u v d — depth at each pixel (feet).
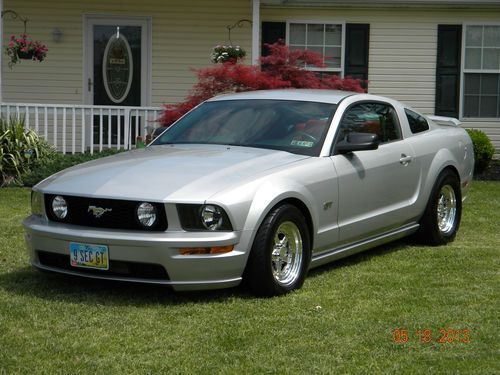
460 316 16.35
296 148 19.75
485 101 46.60
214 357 13.84
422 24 46.01
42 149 37.14
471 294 18.13
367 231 20.88
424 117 24.79
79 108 41.47
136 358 13.79
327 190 19.16
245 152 19.43
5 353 13.97
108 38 45.62
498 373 13.16
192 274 16.62
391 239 22.44
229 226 16.76
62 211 17.71
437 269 20.76
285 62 37.32
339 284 19.04
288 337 14.93
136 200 16.72
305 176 18.60
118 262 16.81
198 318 16.11
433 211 23.67
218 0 45.24
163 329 15.38
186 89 45.96
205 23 45.52
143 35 45.68
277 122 20.71
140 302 17.26
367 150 20.21
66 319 15.99
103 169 18.56
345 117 20.84
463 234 26.18
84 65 45.50
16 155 35.86
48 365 13.43
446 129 25.61
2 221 26.86
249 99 22.17
